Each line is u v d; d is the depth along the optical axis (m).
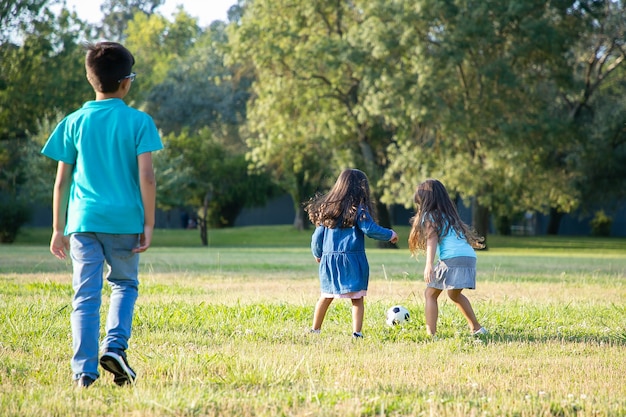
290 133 42.28
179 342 6.75
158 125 63.72
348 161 42.84
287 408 4.31
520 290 12.75
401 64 39.47
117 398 4.48
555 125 37.25
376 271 17.34
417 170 38.12
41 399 4.41
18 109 46.03
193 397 4.43
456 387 5.02
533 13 37.81
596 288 13.34
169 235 54.16
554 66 39.56
